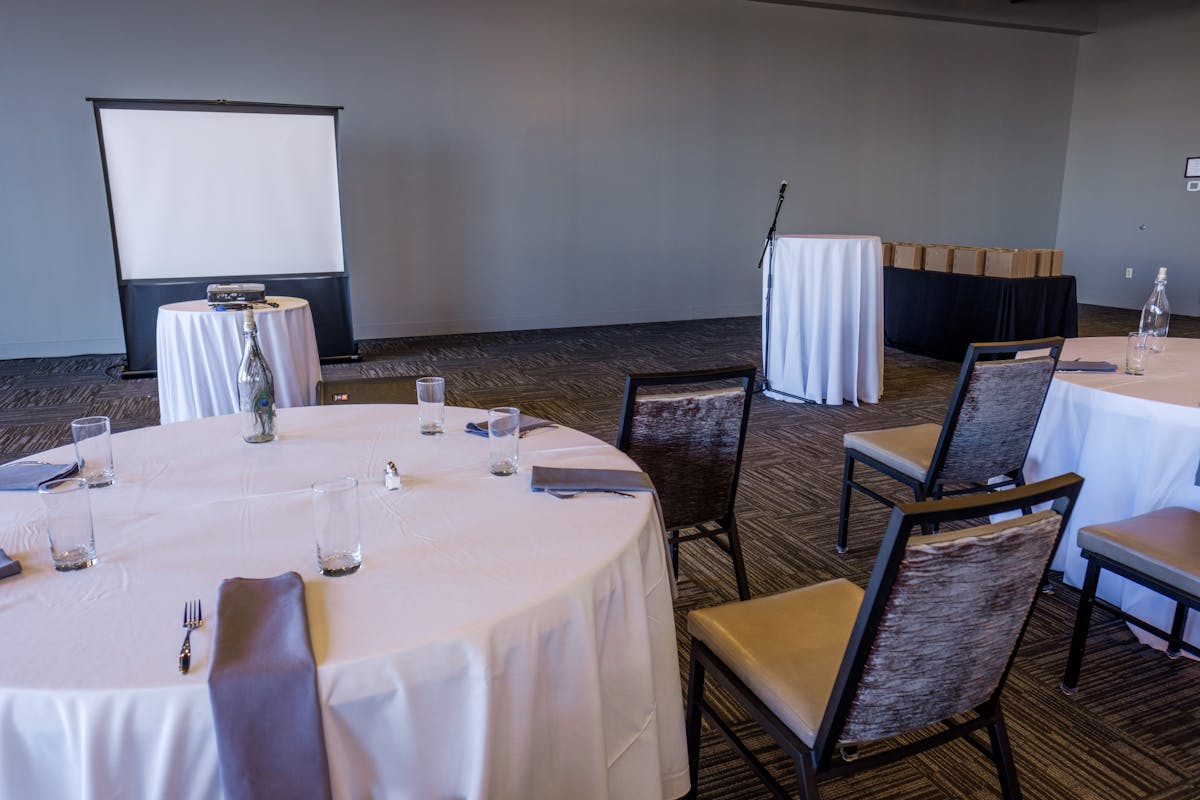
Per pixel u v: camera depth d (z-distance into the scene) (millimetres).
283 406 3873
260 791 939
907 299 6996
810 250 5043
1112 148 9531
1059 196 10133
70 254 6316
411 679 1004
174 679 935
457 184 7312
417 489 1566
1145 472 2336
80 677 937
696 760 1684
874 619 1136
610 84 7637
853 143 8789
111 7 6055
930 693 1269
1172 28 8797
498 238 7574
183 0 6219
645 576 1418
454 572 1209
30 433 4402
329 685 962
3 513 1447
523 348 7031
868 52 8609
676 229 8234
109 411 4875
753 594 2680
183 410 3779
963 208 9547
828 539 3150
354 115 6859
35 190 6133
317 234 6324
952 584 1153
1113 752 1915
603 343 7277
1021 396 2422
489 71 7191
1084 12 9305
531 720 1128
